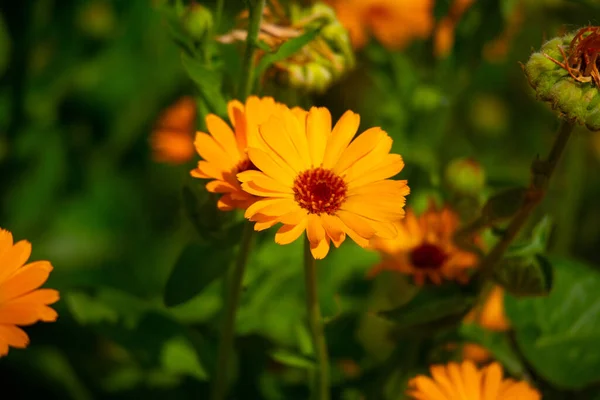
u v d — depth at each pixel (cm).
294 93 66
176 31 63
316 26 64
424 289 63
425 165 73
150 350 65
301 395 71
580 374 65
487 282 64
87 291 66
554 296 67
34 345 74
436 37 76
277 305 73
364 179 57
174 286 62
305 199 56
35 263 55
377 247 66
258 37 62
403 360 66
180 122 77
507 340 68
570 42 55
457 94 78
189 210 62
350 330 72
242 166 58
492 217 60
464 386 60
